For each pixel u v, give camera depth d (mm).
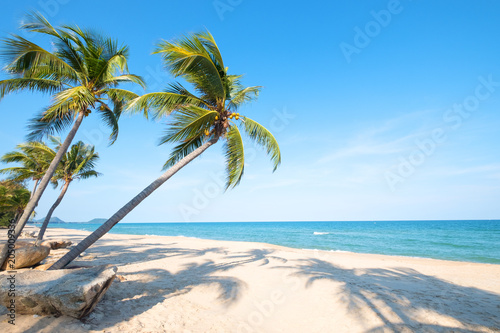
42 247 7906
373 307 5496
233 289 6867
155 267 9438
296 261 11758
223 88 8227
